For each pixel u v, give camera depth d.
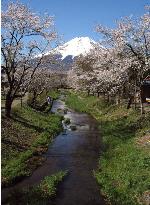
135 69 49.41
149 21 44.41
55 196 25.98
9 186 27.86
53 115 68.38
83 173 31.92
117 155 35.06
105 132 49.50
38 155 37.84
